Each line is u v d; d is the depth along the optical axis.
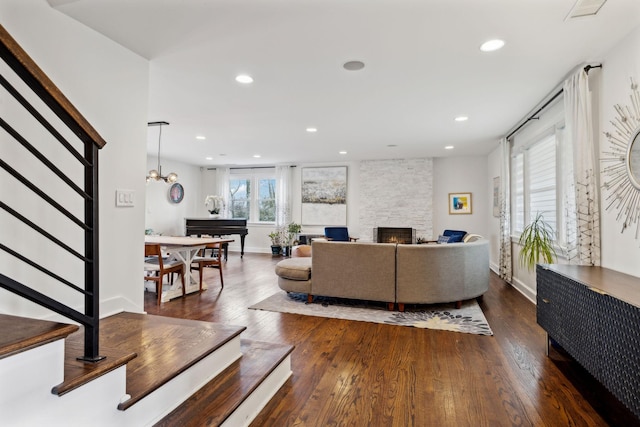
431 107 4.05
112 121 2.51
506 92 3.55
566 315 2.31
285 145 6.44
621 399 1.68
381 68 2.98
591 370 1.97
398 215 7.83
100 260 2.44
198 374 1.87
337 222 8.50
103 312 2.45
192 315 3.72
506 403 2.04
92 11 2.14
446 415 1.92
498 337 3.11
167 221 8.45
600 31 2.37
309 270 4.26
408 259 3.86
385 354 2.74
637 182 2.32
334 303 4.21
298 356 2.70
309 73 3.09
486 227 7.41
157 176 5.86
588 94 2.81
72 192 2.24
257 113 4.35
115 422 1.37
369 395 2.13
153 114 4.41
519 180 5.21
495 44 2.55
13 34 1.93
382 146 6.45
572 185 3.01
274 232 9.01
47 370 1.12
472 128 5.07
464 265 4.00
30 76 1.07
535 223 3.70
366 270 3.97
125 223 2.61
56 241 1.22
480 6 2.08
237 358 2.24
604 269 2.62
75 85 2.26
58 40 2.15
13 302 1.95
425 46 2.58
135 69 2.70
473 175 7.49
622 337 1.67
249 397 1.86
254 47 2.61
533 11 2.13
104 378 1.33
